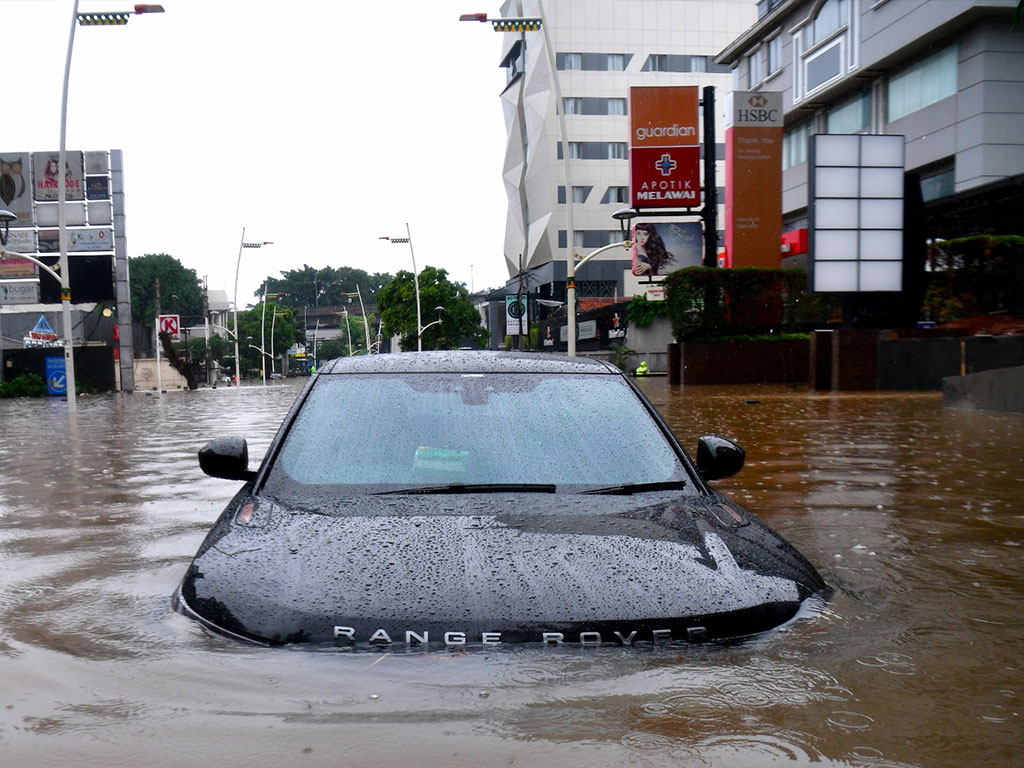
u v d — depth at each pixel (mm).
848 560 4262
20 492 7410
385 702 2078
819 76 41250
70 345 24953
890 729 2043
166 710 2109
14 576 4031
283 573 2545
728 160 35469
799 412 16422
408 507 2922
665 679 2195
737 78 51281
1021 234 28250
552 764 1835
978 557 4340
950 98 33750
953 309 26938
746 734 1979
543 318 87625
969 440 10961
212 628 2475
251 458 9594
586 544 2648
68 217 55000
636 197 36344
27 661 2562
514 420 3412
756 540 2953
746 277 31141
